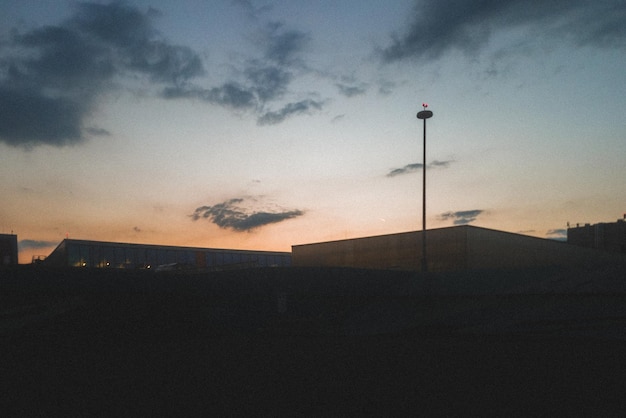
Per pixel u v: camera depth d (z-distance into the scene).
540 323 14.48
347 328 17.59
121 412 5.83
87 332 14.50
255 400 6.34
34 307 14.98
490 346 11.55
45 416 5.71
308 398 6.42
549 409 5.67
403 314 18.53
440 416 5.44
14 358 10.67
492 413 5.52
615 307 13.92
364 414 5.58
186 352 11.29
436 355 10.17
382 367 8.78
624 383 7.08
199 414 5.70
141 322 16.12
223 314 18.17
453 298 18.86
